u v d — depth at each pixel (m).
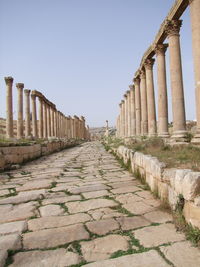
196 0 8.56
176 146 8.99
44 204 5.36
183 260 2.85
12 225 4.15
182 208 3.93
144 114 18.22
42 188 6.91
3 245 3.38
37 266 2.85
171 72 11.12
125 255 3.02
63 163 13.01
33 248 3.29
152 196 5.70
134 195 5.85
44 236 3.66
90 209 4.89
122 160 12.21
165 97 13.71
